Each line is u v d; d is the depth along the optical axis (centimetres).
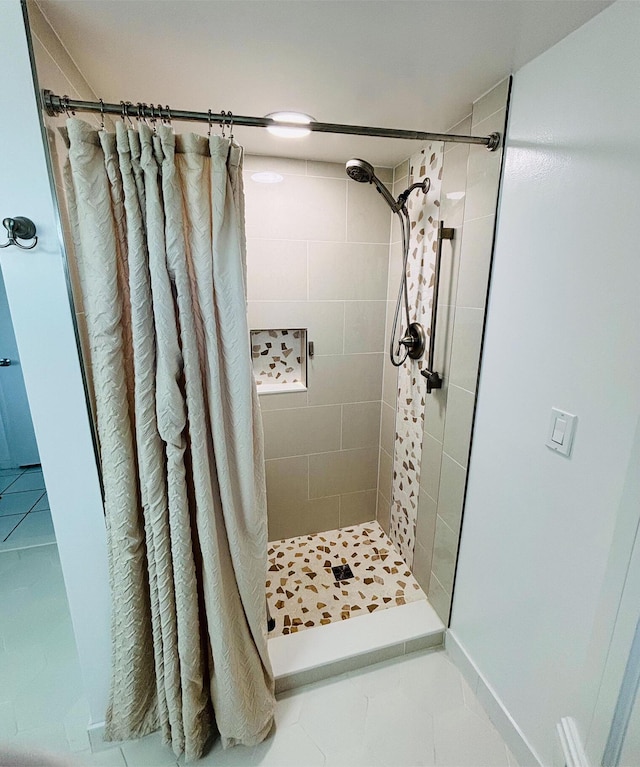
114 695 110
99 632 111
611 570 73
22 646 153
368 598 174
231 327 95
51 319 87
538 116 95
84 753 118
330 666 140
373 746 120
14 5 71
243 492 106
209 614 105
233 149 87
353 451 215
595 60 79
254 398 109
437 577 159
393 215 184
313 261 180
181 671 105
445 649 153
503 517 117
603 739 72
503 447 115
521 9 77
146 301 86
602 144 79
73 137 76
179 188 85
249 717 114
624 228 76
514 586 114
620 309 78
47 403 92
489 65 98
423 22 81
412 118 129
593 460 86
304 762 116
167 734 113
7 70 74
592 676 77
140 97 116
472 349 126
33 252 83
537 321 99
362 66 99
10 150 77
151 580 99
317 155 164
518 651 114
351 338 196
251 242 171
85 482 99
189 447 98
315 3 76
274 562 198
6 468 301
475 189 120
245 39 88
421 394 168
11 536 225
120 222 83
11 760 50
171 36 87
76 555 103
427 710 130
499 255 112
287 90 112
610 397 81
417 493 177
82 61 96
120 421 90
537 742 109
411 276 172
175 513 96
